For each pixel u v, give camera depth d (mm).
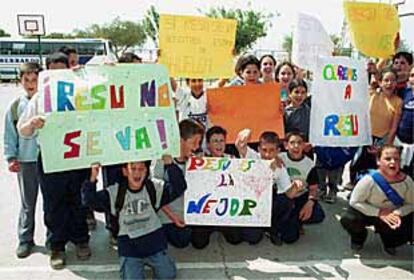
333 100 4793
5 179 6844
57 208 3895
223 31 4867
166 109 3695
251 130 4820
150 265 3746
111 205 3666
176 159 4062
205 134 4379
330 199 5656
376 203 4066
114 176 3898
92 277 3803
